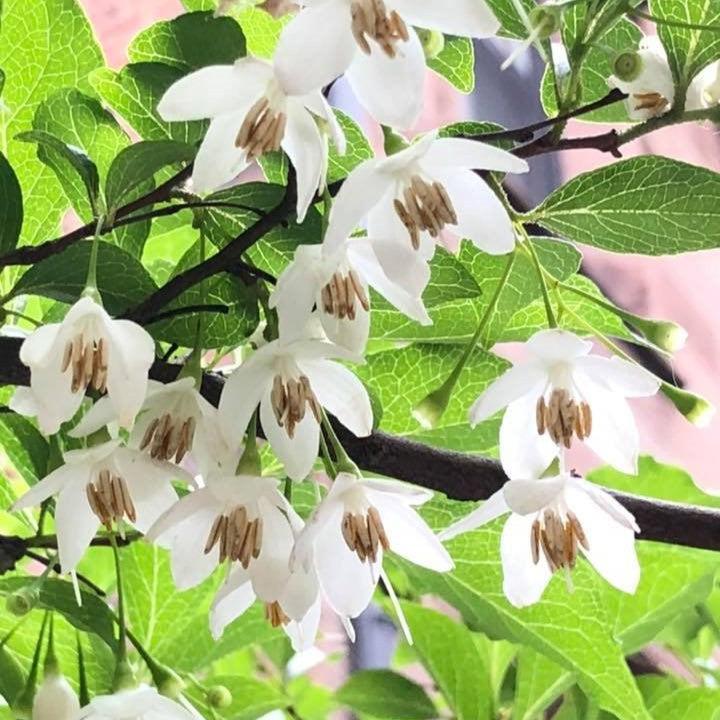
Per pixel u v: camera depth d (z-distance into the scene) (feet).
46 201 1.19
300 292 0.98
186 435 1.01
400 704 1.41
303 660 1.65
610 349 1.09
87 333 0.97
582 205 1.04
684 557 1.36
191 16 1.07
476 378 1.19
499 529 1.21
